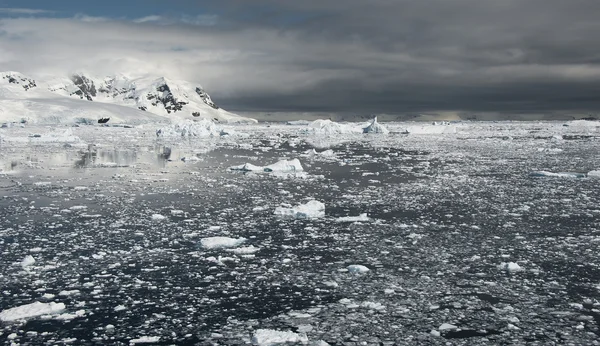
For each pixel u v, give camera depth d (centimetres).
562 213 2023
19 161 4222
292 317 1042
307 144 7000
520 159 4512
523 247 1529
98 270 1326
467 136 9594
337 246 1549
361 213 2048
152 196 2462
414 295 1152
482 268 1336
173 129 9356
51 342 934
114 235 1684
